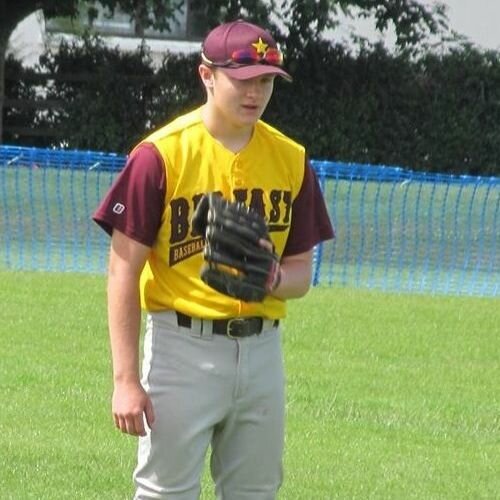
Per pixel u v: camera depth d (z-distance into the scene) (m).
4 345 30.34
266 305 15.24
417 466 22.84
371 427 25.17
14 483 20.86
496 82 83.44
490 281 45.28
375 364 30.52
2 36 80.88
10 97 84.00
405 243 51.38
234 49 14.77
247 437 15.55
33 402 25.64
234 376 15.17
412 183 62.12
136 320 15.09
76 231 49.34
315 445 23.67
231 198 15.09
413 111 83.50
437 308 38.53
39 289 37.78
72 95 84.19
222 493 15.94
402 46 83.19
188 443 15.20
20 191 55.94
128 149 83.44
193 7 82.81
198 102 83.75
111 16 83.88
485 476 22.52
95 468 21.77
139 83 83.75
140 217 14.94
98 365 28.92
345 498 20.91
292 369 29.30
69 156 55.47
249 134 15.26
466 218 57.47
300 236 15.66
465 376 29.88
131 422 14.94
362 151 83.38
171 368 15.16
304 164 15.58
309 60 82.94
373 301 39.09
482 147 83.56
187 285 15.09
